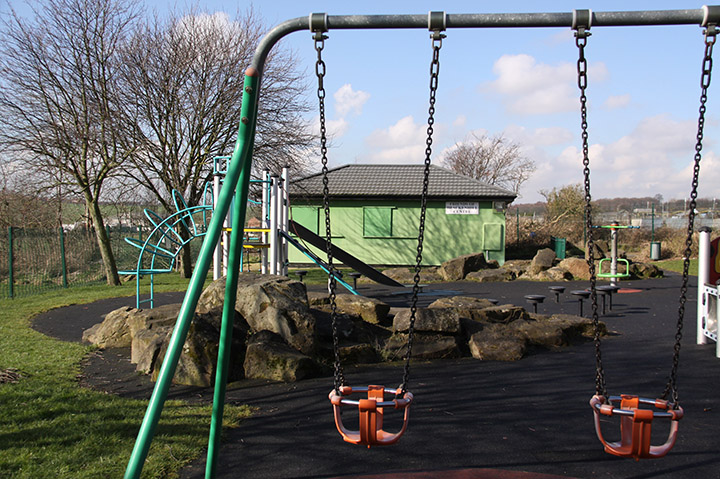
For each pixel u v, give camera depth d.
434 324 7.48
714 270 8.12
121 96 17.56
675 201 37.94
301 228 12.96
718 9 3.39
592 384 5.95
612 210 39.81
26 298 14.30
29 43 16.08
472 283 18.78
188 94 18.39
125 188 19.86
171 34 18.47
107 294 15.06
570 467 3.83
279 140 19.70
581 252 29.28
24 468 3.65
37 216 23.88
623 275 18.12
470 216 24.95
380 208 25.06
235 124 19.12
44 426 4.44
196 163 19.42
